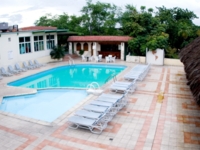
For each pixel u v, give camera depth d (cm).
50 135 763
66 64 2245
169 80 1555
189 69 893
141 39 2417
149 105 1047
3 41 1822
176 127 815
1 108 1127
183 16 3316
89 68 2227
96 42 2614
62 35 2878
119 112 958
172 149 670
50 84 1655
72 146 691
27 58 2114
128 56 2381
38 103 1195
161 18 2856
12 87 1421
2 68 1772
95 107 901
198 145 692
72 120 801
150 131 783
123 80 1552
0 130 805
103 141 718
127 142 710
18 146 694
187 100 1121
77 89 1391
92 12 3459
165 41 2203
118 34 3362
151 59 2253
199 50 991
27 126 838
